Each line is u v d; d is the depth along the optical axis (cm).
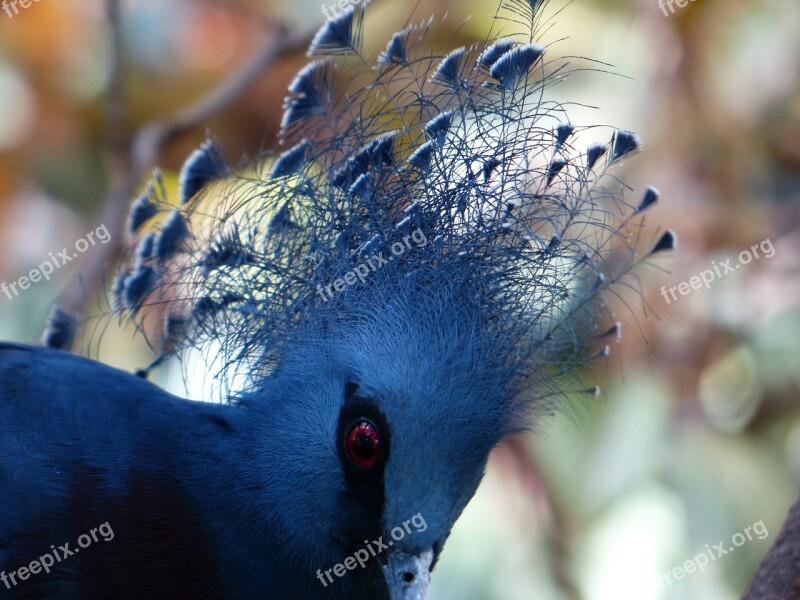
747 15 1552
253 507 937
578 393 1052
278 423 948
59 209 1662
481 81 941
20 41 1675
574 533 1412
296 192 985
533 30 928
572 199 934
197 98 1666
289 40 1352
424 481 909
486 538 1397
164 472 928
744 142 1500
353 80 1103
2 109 1680
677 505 1414
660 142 1476
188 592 928
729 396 1486
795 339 1465
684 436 1436
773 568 822
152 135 1322
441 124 937
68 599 909
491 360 930
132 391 959
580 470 1423
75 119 1688
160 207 1065
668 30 1498
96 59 1680
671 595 1391
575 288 944
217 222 1016
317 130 997
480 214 938
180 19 1680
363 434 920
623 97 1483
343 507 929
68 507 909
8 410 942
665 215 1448
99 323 1270
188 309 1026
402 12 1491
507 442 1181
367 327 953
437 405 912
